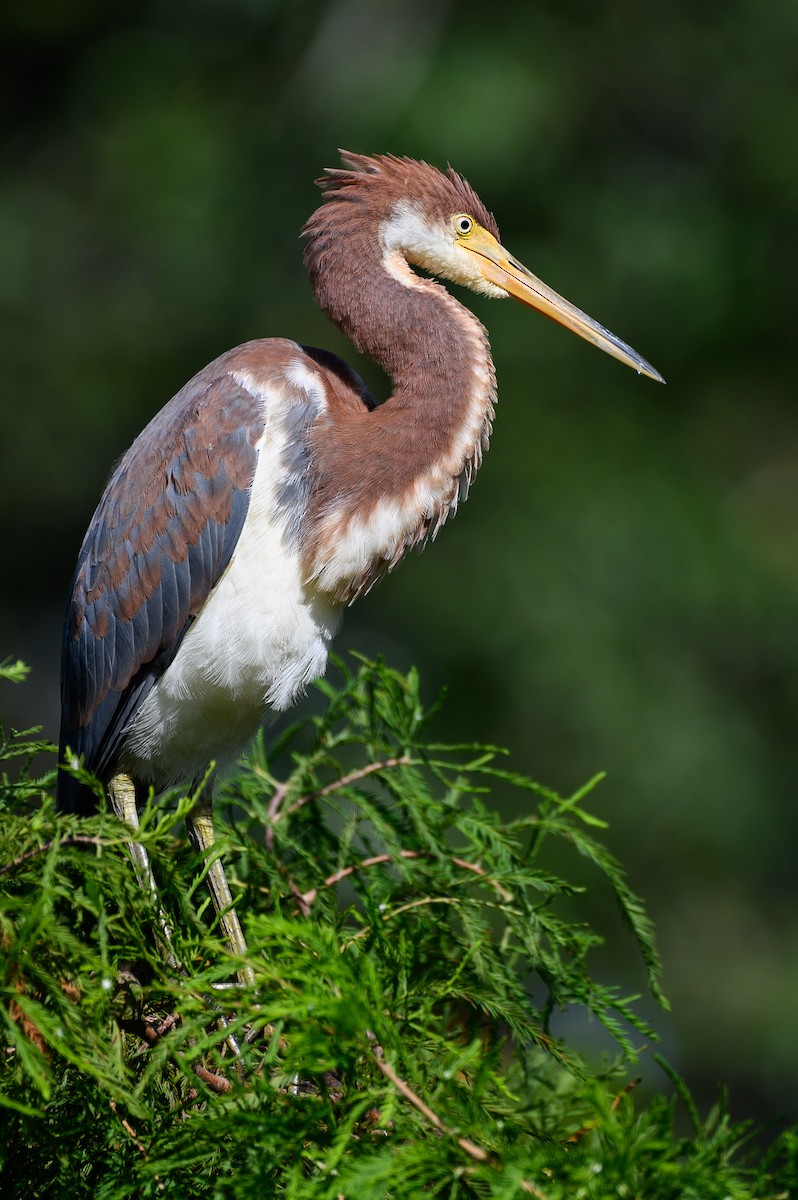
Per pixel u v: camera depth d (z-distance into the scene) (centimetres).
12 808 474
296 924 358
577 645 1273
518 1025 431
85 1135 391
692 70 1485
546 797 467
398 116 1404
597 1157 323
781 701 1358
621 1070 447
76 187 1502
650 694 1284
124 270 1493
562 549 1318
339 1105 360
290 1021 369
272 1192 344
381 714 484
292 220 1438
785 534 1384
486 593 1311
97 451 1474
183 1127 360
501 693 1296
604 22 1480
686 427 1422
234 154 1462
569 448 1358
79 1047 351
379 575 566
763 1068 1269
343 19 1482
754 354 1463
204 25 1527
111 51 1521
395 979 412
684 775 1264
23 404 1470
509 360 1377
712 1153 331
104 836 387
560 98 1438
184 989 369
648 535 1324
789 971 1284
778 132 1445
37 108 1559
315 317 1410
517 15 1466
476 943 428
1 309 1467
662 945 1273
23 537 1503
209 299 1448
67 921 420
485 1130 341
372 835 561
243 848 475
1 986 346
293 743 1262
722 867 1297
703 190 1472
